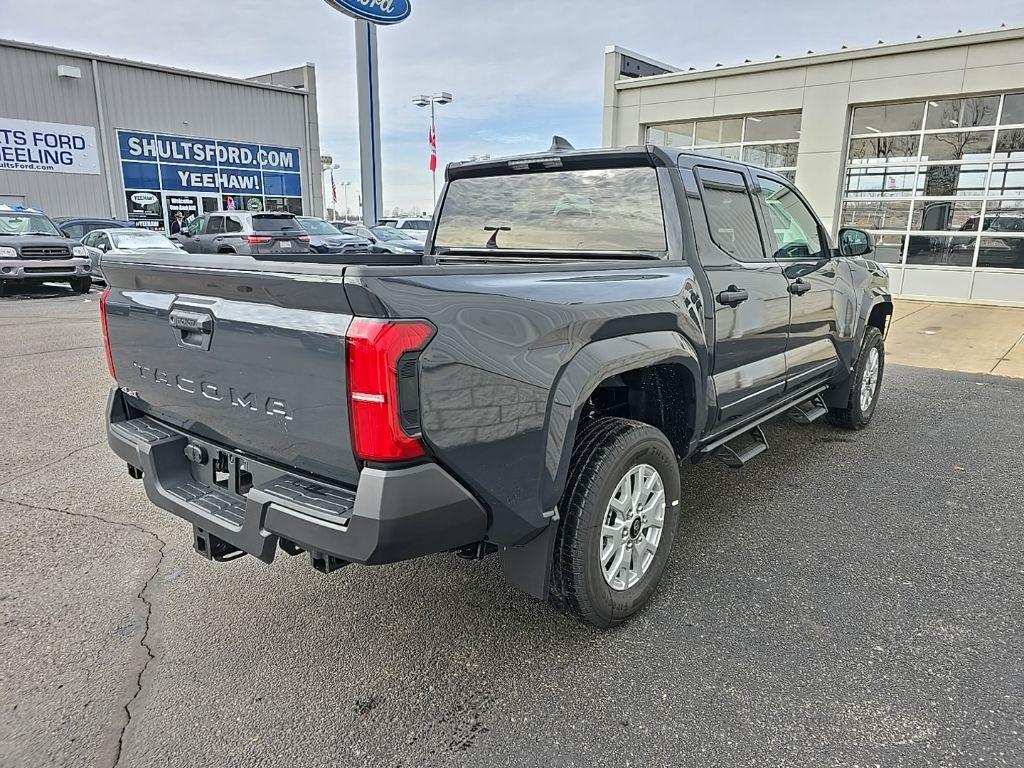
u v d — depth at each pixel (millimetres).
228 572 3211
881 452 4895
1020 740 2121
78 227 19250
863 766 2023
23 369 7535
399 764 2062
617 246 3330
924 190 13500
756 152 15469
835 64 13828
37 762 2068
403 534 1938
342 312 1899
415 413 1911
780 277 3820
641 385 3168
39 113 21281
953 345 9195
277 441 2191
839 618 2812
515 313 2189
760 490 4188
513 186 3729
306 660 2566
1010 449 4965
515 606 2930
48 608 2898
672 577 3146
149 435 2744
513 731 2191
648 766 2043
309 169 28953
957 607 2893
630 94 16812
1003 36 11922
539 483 2316
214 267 2205
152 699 2352
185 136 24781
